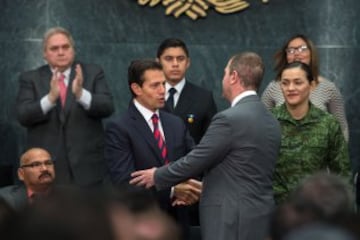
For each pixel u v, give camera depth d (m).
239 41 14.39
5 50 14.15
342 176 9.98
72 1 14.26
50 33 11.21
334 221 3.57
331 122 9.96
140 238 3.41
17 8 14.16
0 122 14.17
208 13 14.37
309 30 14.44
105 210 2.81
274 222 3.88
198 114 11.88
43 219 2.75
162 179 9.09
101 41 14.30
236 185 8.88
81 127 11.10
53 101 10.89
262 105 9.00
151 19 14.33
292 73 9.91
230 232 8.86
